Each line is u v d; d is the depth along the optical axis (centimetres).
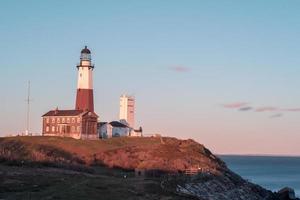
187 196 9450
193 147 15588
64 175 10031
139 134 19562
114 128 18988
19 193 8075
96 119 17800
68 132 17488
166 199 8706
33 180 9144
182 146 15425
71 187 8700
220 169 14175
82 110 17738
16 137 16025
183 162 13300
